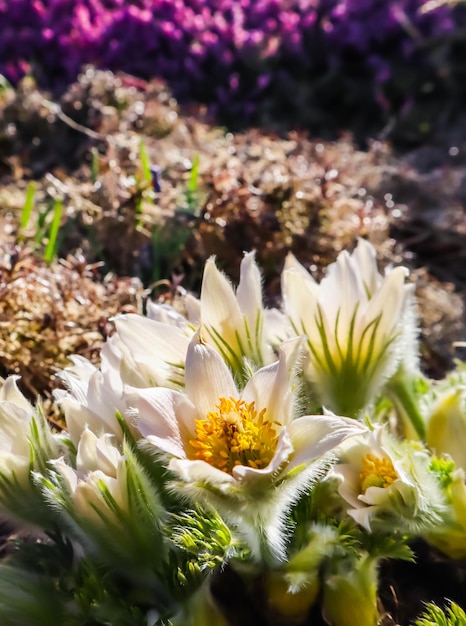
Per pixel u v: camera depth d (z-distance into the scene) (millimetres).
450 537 312
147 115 766
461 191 757
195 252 540
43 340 426
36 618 286
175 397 258
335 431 244
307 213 545
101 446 277
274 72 1011
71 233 576
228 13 1080
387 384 358
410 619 319
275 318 353
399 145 984
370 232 557
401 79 1028
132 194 546
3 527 379
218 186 549
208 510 284
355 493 299
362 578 286
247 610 287
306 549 282
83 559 301
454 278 665
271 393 256
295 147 742
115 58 993
